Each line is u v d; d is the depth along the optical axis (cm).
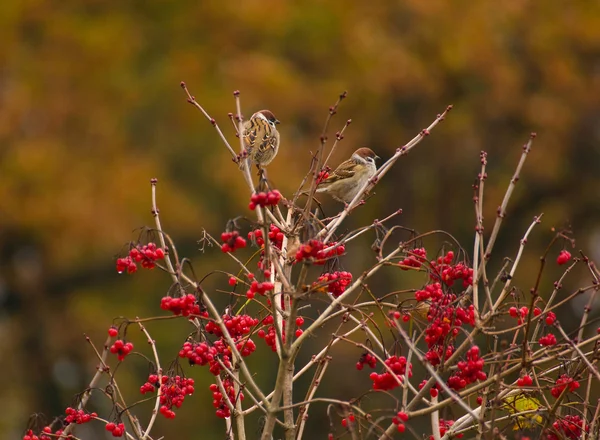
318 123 2167
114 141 2158
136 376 1994
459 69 2269
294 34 2316
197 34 2334
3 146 2100
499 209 520
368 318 550
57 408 2191
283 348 512
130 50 2238
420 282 2039
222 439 1978
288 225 581
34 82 2183
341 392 1858
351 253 2211
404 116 2367
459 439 588
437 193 2377
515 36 2398
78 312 2125
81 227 2014
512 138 2364
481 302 1728
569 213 2403
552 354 555
